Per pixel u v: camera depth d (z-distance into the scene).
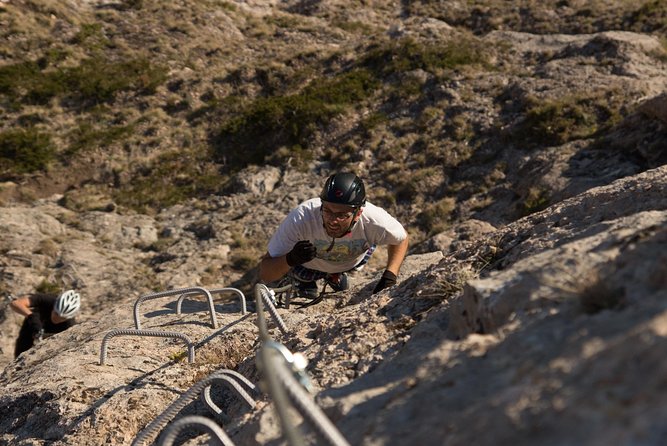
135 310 5.34
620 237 2.46
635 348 1.47
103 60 26.91
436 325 2.93
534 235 3.67
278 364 1.62
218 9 32.16
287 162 20.12
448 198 17.03
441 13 32.06
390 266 5.06
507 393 1.65
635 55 20.31
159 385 4.38
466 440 1.55
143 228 18.39
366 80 22.72
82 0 31.31
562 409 1.43
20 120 23.23
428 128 19.77
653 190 3.40
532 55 22.50
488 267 3.60
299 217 4.86
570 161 15.17
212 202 19.39
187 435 3.73
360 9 33.94
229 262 16.45
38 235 17.47
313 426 1.56
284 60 25.52
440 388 1.97
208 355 4.78
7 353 11.85
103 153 21.81
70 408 4.24
